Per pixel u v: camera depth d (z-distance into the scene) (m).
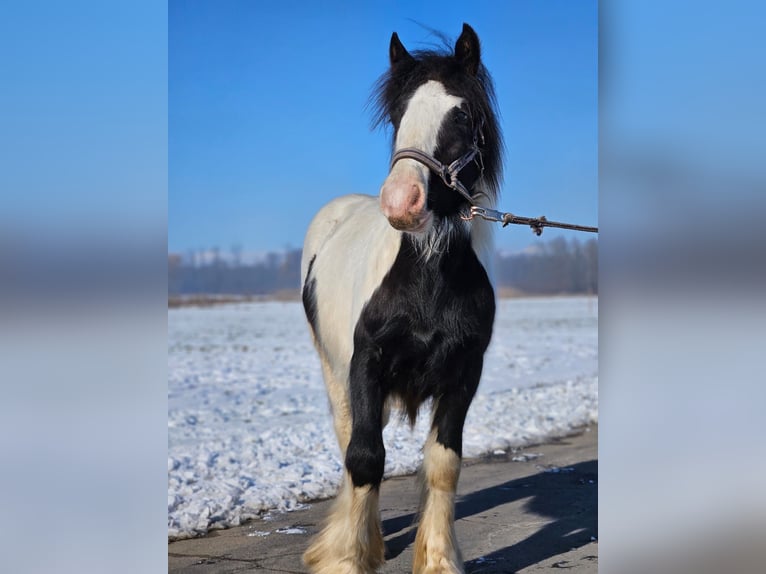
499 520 4.50
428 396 3.41
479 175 3.26
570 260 66.00
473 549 3.94
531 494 5.11
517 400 9.03
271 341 19.17
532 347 16.70
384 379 3.31
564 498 5.00
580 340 18.52
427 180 2.93
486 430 7.21
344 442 4.18
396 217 2.82
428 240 3.10
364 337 3.28
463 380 3.30
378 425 3.25
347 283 3.86
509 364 13.47
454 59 3.21
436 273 3.16
